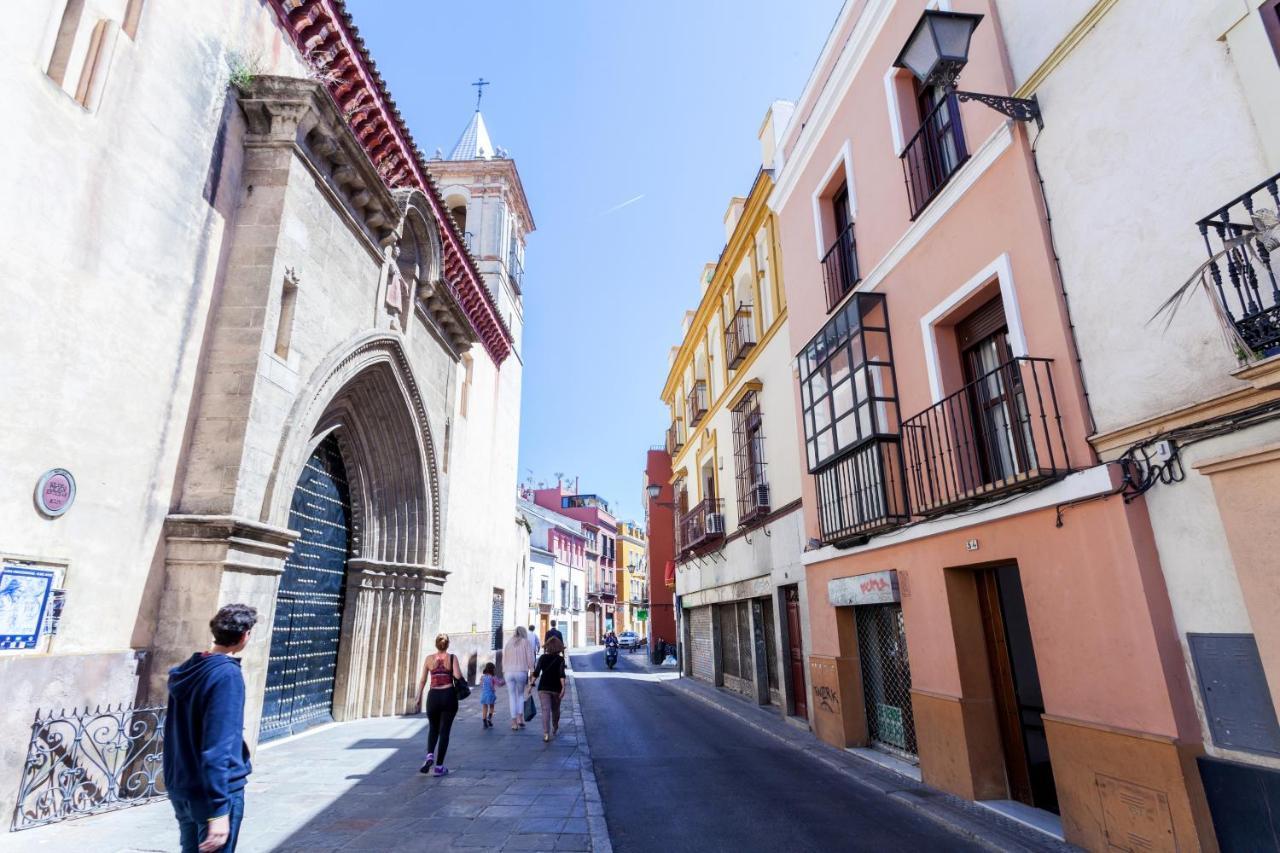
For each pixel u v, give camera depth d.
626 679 22.64
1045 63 5.70
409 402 11.90
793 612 12.28
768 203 13.19
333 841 4.99
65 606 5.37
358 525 11.79
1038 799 6.21
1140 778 4.54
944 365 7.30
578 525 59.47
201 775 2.88
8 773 4.81
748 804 6.50
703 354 20.80
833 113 10.19
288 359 7.82
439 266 13.12
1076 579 5.23
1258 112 4.02
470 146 24.70
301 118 7.91
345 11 9.34
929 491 7.30
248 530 6.80
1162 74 4.70
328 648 10.98
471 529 17.12
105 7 5.89
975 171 6.57
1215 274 3.78
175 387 6.65
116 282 5.92
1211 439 4.26
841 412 8.91
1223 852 4.07
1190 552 4.43
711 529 17.31
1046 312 5.64
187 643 6.27
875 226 8.80
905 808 6.38
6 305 4.89
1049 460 5.47
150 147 6.33
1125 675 4.75
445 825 5.41
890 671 8.73
